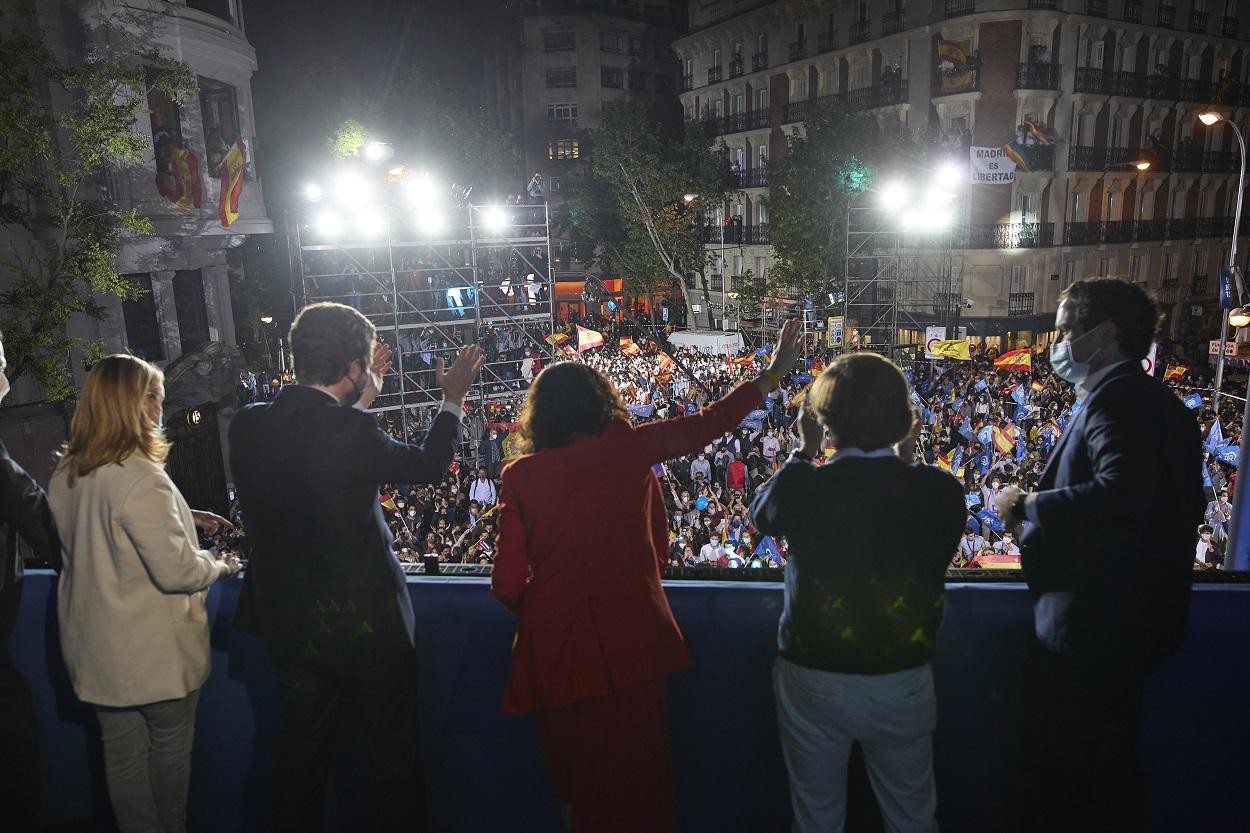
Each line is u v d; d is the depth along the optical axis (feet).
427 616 8.10
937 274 121.29
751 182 153.38
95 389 7.30
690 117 173.37
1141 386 6.52
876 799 7.64
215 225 62.39
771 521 6.85
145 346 60.08
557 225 198.18
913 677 6.56
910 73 124.36
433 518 51.06
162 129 57.88
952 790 7.82
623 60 201.87
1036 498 6.69
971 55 116.78
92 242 46.70
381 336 74.64
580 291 183.01
